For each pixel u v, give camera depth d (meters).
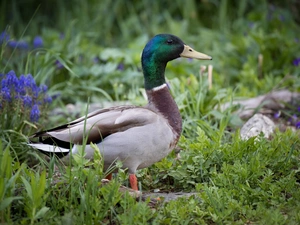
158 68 9.84
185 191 9.59
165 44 9.89
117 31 19.78
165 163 9.88
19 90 10.91
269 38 16.28
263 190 8.81
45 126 12.37
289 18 18.62
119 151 8.99
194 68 15.70
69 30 15.94
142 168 9.56
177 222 8.03
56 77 14.78
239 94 14.26
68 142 8.97
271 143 10.07
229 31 18.80
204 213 8.21
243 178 9.07
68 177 8.51
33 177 7.82
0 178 7.61
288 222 7.96
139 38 17.44
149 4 19.98
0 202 7.68
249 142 9.88
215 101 12.53
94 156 8.66
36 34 18.39
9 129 10.76
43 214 7.82
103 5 19.64
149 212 8.09
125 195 8.28
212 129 11.47
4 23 19.62
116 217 8.20
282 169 9.56
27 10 20.22
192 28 19.30
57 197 8.59
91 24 18.92
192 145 9.86
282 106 13.32
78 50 15.80
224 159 9.77
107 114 9.19
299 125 11.60
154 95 9.79
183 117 12.12
